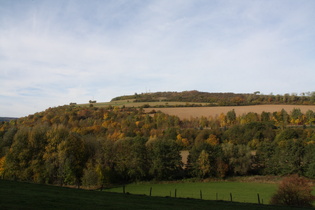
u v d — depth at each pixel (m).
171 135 103.12
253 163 77.69
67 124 113.38
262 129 102.19
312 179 67.06
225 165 71.81
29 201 19.20
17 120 129.75
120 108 149.62
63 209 17.83
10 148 68.75
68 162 63.00
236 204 29.20
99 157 70.00
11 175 63.84
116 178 70.56
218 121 125.44
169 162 70.69
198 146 75.62
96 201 22.59
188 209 22.95
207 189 57.66
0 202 17.92
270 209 26.95
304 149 71.19
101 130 110.19
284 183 38.56
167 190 57.06
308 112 114.25
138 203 24.08
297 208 28.77
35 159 65.44
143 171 69.38
